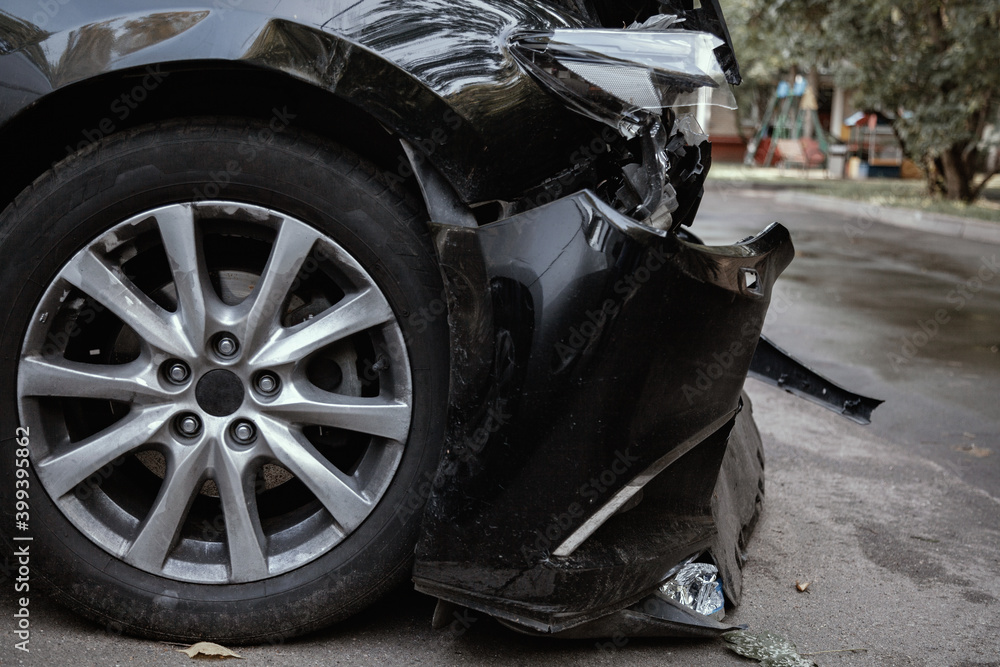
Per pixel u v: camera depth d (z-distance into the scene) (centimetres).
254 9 184
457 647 211
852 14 1430
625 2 212
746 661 218
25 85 187
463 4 188
